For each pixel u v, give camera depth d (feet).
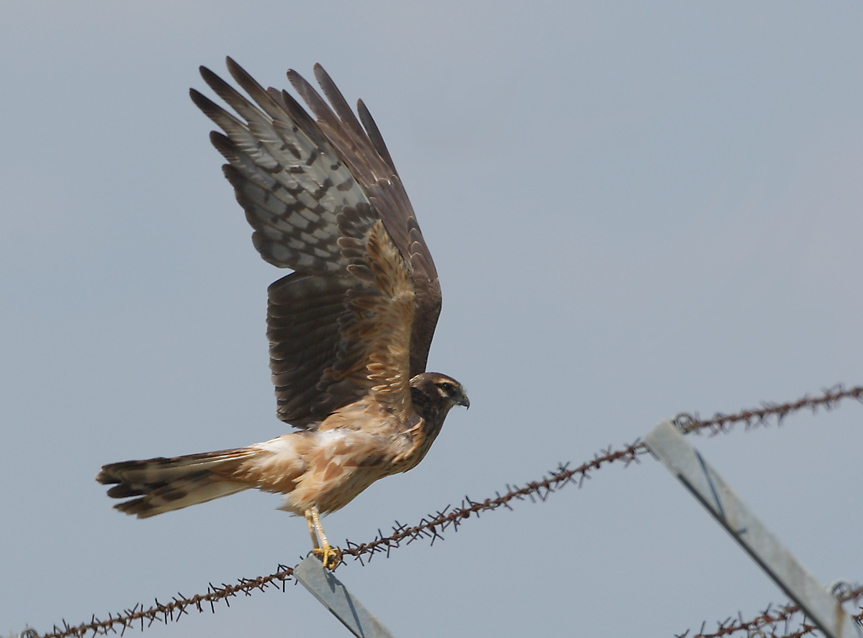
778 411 22.88
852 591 21.52
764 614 25.41
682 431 22.62
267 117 38.24
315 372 40.09
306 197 38.70
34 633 31.32
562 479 26.78
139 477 37.55
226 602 31.24
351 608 27.25
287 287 39.47
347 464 38.45
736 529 20.99
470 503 28.25
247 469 38.09
